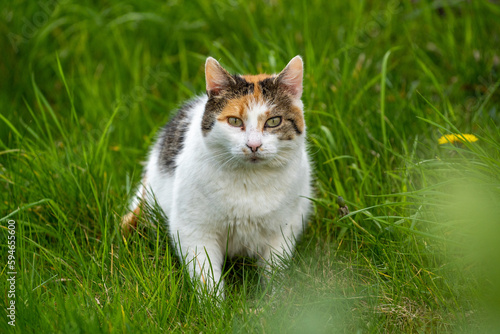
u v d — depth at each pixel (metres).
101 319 3.61
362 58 6.61
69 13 7.70
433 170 4.55
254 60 6.71
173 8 7.52
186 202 4.16
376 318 3.76
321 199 4.97
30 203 4.81
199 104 4.81
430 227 4.24
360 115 5.67
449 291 3.86
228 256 4.67
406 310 3.79
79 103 6.87
